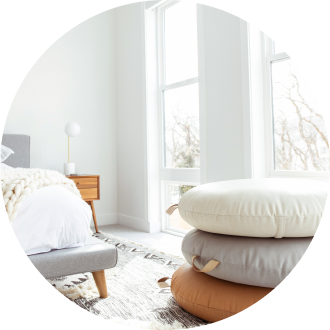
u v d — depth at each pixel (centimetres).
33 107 394
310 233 137
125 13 418
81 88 425
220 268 142
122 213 435
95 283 195
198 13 300
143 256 268
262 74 253
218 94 280
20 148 362
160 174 381
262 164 251
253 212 135
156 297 183
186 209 159
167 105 374
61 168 411
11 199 159
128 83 416
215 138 284
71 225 171
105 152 441
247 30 247
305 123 228
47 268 160
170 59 368
